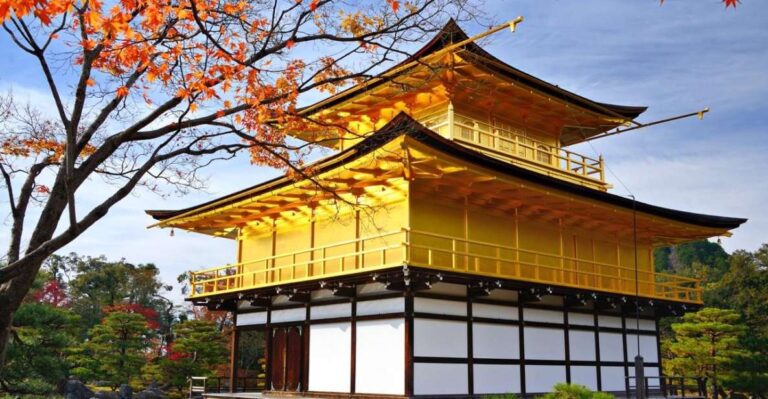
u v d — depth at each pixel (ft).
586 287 89.10
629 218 95.91
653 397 103.71
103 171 39.63
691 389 126.82
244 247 105.60
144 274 247.50
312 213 92.94
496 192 81.51
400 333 73.97
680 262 413.59
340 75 42.47
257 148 47.21
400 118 62.59
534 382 85.81
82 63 35.65
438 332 75.82
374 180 78.28
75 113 32.42
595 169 110.01
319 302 87.71
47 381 94.53
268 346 96.02
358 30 39.29
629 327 104.37
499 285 78.33
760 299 200.13
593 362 95.86
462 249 81.76
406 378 71.72
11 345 88.74
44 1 25.46
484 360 79.92
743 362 136.67
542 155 105.19
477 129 89.86
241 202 90.27
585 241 101.09
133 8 34.58
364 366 78.18
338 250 87.04
